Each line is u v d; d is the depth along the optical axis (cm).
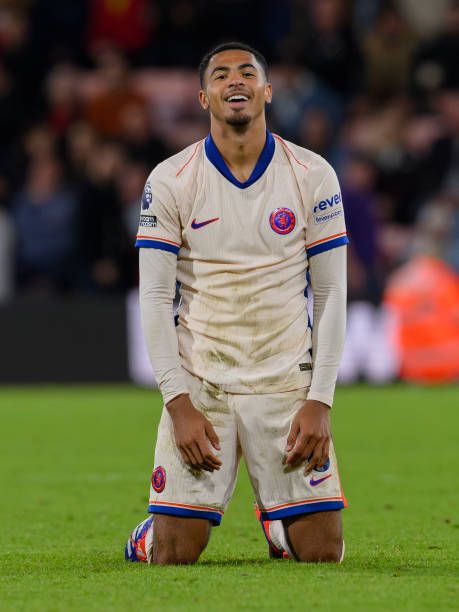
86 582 1833
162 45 7631
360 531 2473
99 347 6156
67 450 3950
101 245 6538
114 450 3944
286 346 1994
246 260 1994
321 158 2041
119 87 7100
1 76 7288
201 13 7625
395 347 6284
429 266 6419
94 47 7581
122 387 6106
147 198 2022
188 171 2016
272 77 7462
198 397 1992
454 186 7000
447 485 3167
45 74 7406
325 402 1977
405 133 7156
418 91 7381
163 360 1983
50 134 6844
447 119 7312
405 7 7669
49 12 7531
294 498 1980
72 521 2647
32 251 6538
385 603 1642
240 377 1981
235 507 2817
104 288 6512
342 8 7419
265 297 1988
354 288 6281
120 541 2372
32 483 3256
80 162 6681
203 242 2003
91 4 7588
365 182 6638
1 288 6581
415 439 4144
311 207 2014
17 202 6581
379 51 7344
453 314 6303
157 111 7356
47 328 6131
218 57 2005
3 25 7388
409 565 2000
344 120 7175
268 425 1978
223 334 1994
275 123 6944
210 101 2000
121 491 3105
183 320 2028
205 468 1958
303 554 1997
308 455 1961
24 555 2188
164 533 1978
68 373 6144
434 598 1677
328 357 1989
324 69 7344
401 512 2739
